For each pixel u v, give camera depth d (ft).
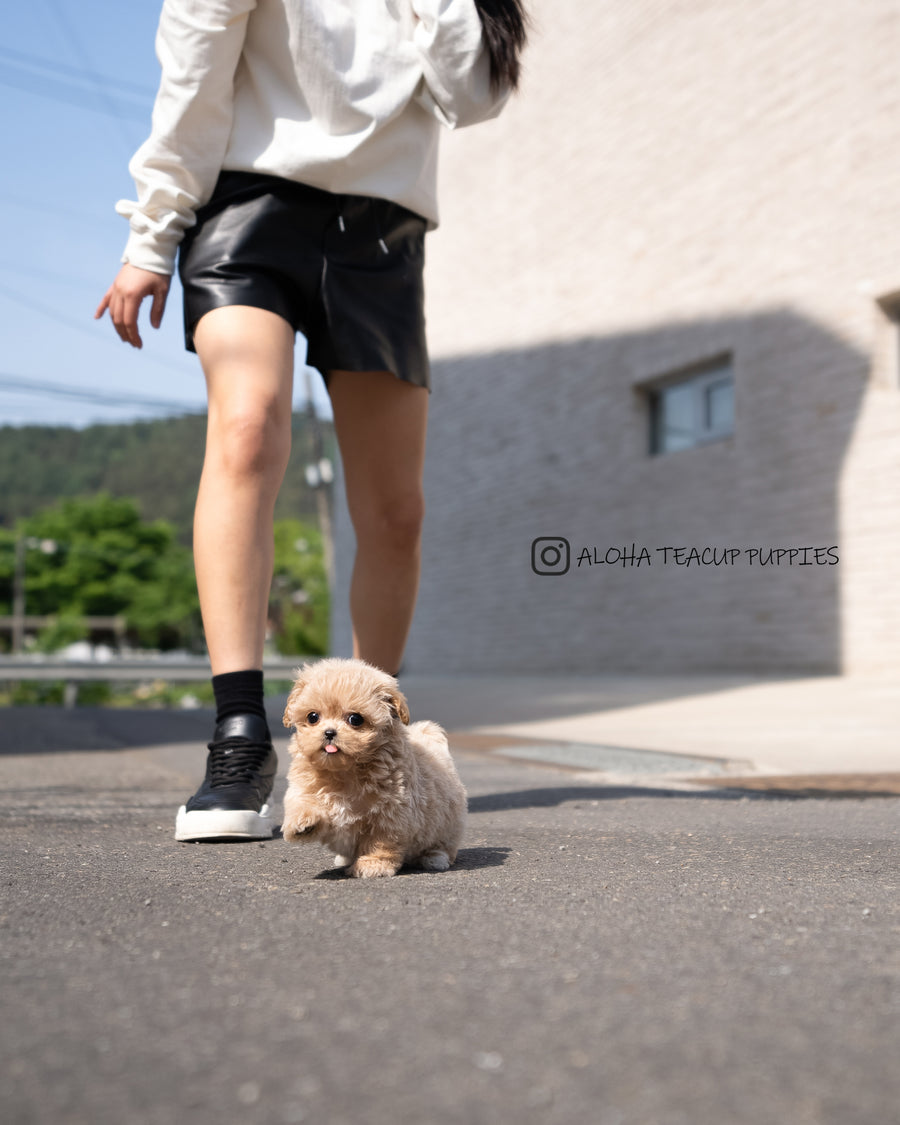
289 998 3.31
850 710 18.39
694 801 8.82
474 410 41.47
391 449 7.68
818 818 7.67
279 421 6.95
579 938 4.02
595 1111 2.46
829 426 26.43
